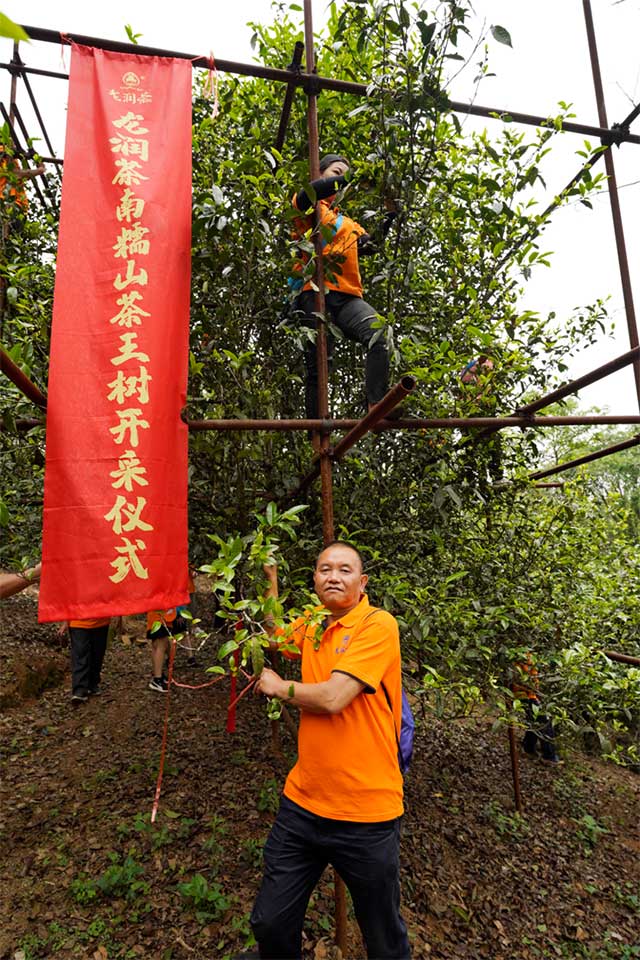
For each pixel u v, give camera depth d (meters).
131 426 2.39
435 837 3.88
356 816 1.99
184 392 2.55
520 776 5.01
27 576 2.47
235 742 4.56
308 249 2.70
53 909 2.86
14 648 5.88
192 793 3.87
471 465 3.53
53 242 3.85
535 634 3.73
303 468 3.57
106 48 2.78
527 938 3.20
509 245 3.29
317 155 2.93
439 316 3.66
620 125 3.42
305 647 2.31
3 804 3.64
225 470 3.32
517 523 3.89
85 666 4.93
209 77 2.89
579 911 3.49
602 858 4.08
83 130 2.61
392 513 3.55
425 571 3.48
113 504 2.33
